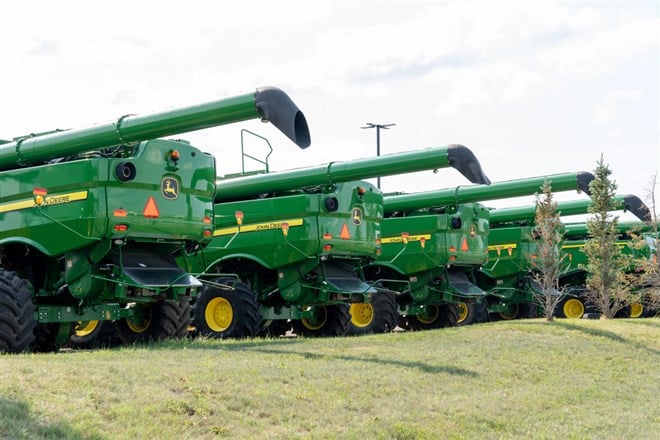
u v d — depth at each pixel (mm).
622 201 23484
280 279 17812
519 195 21922
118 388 8406
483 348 14977
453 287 21797
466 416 10078
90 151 13109
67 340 14312
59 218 12758
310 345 13680
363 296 18359
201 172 13930
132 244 13578
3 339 12102
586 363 15352
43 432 6887
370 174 17094
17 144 13422
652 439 10516
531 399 11711
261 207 17891
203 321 16219
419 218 21578
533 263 21453
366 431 8750
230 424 8148
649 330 19328
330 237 17547
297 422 8633
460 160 15852
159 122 12320
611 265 23078
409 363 12461
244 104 11742
